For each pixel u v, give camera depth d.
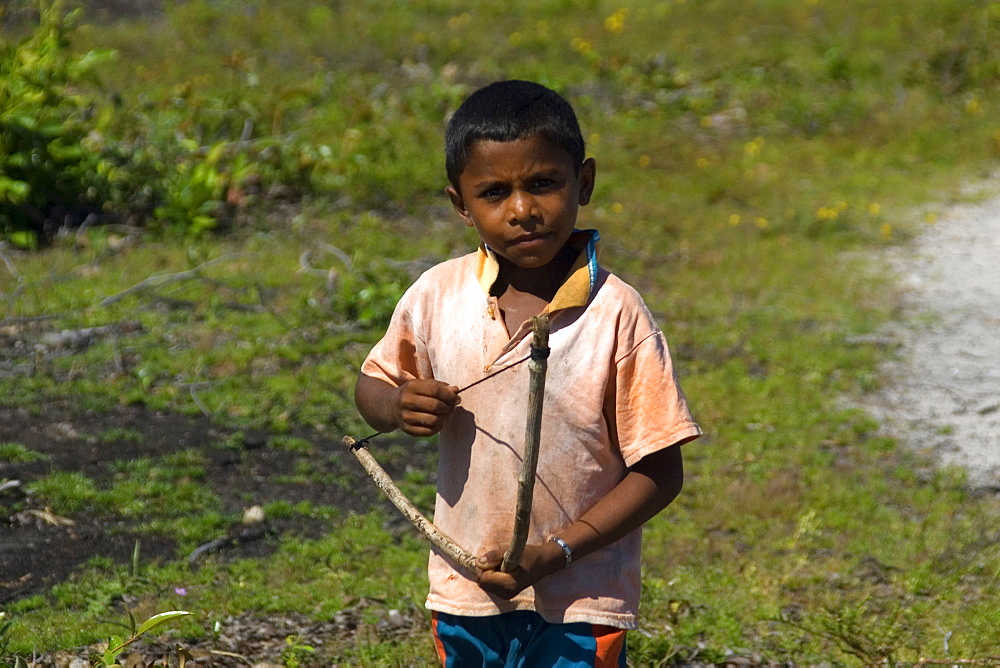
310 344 18.75
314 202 26.03
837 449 16.44
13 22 35.72
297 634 10.91
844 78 39.34
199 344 18.28
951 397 18.31
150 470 14.32
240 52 37.28
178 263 21.95
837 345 20.33
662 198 28.86
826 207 28.53
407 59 38.59
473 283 6.39
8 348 17.84
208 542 12.82
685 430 6.12
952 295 23.25
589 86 37.72
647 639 10.62
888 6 45.66
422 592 11.66
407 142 30.39
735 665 10.59
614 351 6.18
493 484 6.22
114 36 39.09
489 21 43.88
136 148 25.66
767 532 13.76
